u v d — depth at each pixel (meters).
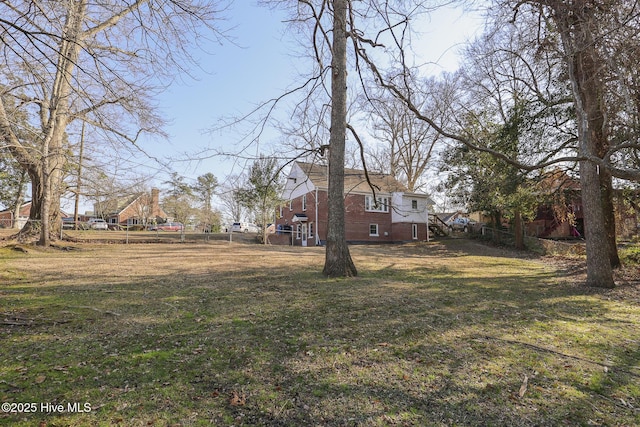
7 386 3.19
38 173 14.05
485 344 4.59
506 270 12.88
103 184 15.20
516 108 15.23
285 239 26.80
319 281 8.37
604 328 5.50
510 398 3.23
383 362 3.95
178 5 5.70
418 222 29.58
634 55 6.95
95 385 3.28
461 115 20.98
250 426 2.72
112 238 19.78
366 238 28.14
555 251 18.92
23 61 5.25
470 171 22.72
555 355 4.30
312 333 4.81
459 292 7.88
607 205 12.32
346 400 3.13
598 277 9.14
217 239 23.81
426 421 2.83
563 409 3.08
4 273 8.25
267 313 5.68
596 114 9.12
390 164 31.06
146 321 5.19
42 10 4.77
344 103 9.19
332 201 9.25
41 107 12.48
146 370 3.62
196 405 3.00
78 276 8.38
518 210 19.66
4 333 4.53
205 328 4.94
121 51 6.14
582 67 8.41
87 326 4.90
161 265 10.59
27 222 13.90
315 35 8.67
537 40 8.88
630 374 3.84
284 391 3.28
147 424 2.70
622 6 6.90
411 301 6.70
